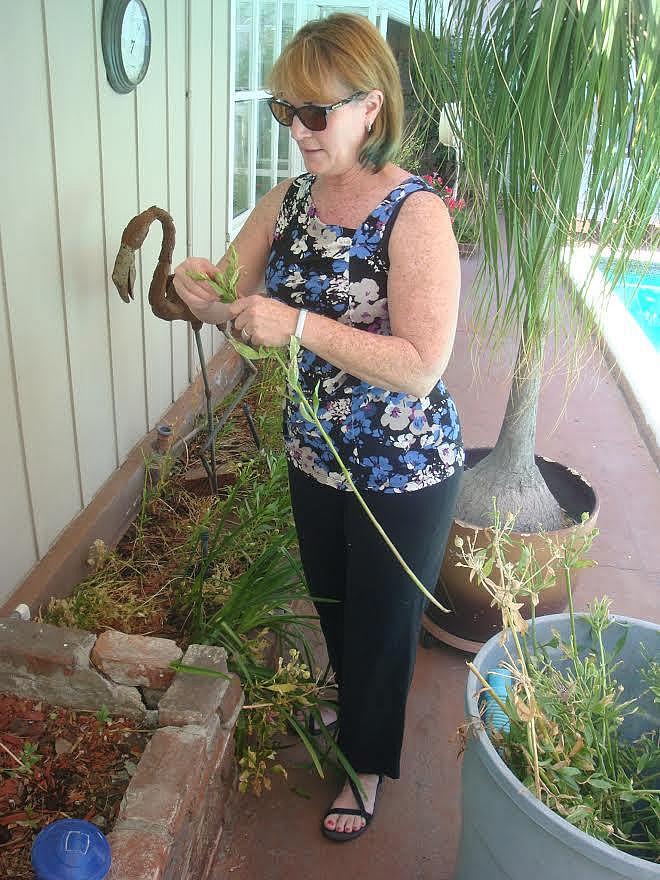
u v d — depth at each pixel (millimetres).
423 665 2484
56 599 2158
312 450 1617
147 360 2920
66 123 2129
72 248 2242
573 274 2072
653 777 1439
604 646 1602
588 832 1275
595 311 2148
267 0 4492
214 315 1635
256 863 1853
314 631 2564
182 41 2963
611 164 1772
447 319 1395
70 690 1747
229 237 3900
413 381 1407
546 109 1771
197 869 1691
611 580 2926
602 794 1390
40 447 2191
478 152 1905
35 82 1956
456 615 2434
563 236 1902
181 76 3000
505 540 1459
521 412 2316
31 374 2104
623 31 1664
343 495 1636
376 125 1395
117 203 2516
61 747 1682
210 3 3229
